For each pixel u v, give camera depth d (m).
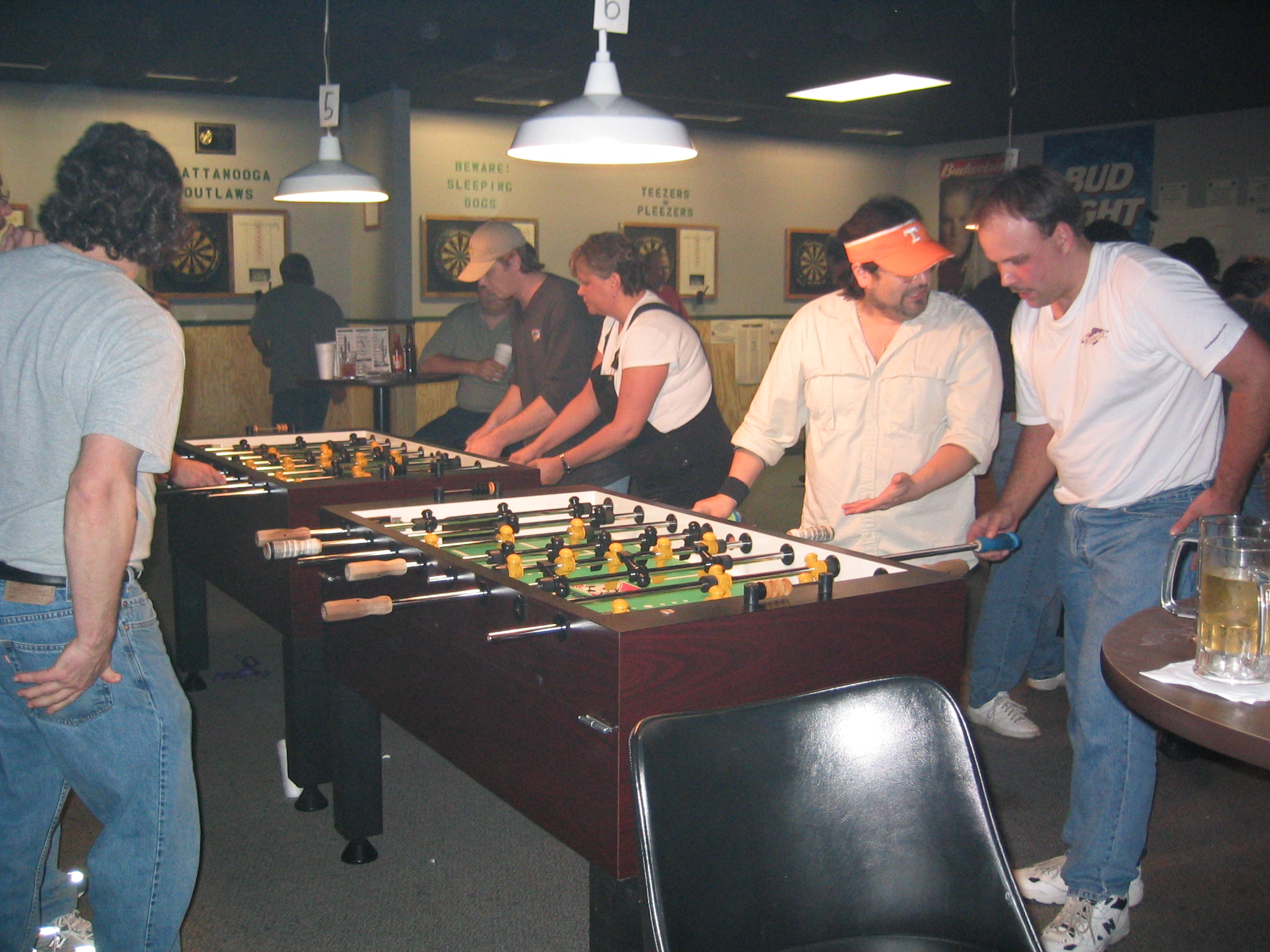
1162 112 7.80
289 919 2.36
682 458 3.34
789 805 1.27
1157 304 1.96
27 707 1.68
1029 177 2.02
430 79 6.90
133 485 1.59
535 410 3.83
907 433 2.65
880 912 1.30
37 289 1.62
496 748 1.93
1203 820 2.83
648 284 3.40
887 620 1.84
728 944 1.21
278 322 6.74
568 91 7.21
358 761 2.57
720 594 2.01
